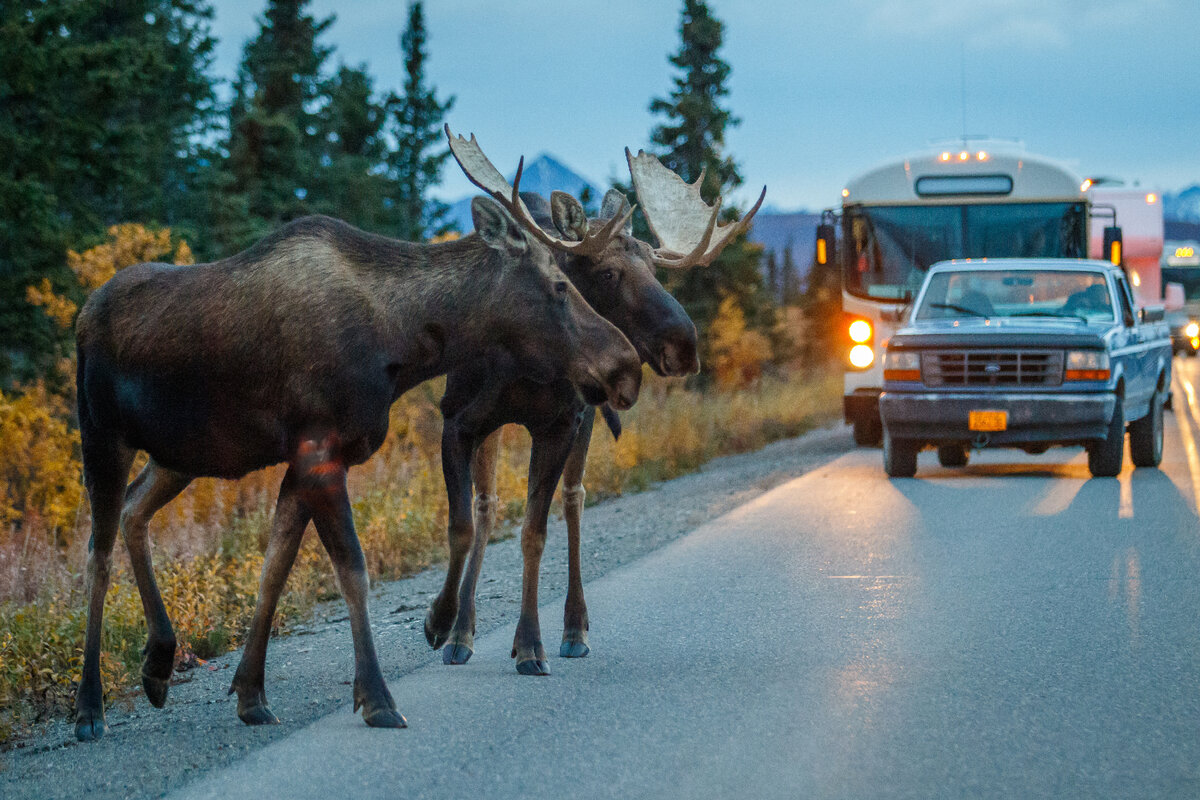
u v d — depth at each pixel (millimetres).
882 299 35188
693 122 60594
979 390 25781
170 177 63281
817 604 14734
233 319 10367
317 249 10586
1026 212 34969
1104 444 26172
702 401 44250
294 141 65312
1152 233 50312
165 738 10258
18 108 35469
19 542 21062
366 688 10156
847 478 27938
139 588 11500
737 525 21344
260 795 8555
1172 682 11109
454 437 12320
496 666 12242
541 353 11172
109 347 10836
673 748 9422
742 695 10898
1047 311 28453
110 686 12250
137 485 11922
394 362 10703
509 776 8844
